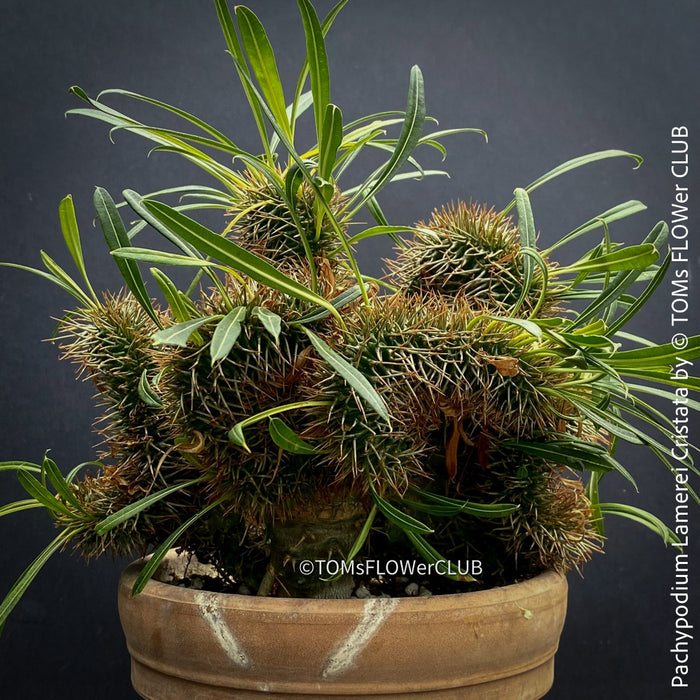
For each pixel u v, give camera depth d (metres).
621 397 0.90
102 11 1.46
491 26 1.51
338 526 0.86
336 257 0.94
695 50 1.50
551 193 1.50
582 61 1.51
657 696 1.47
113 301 0.89
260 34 0.77
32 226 1.45
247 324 0.76
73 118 1.46
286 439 0.76
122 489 0.89
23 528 1.44
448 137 1.50
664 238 0.83
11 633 1.43
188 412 0.78
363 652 0.79
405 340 0.78
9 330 1.45
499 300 0.88
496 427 0.84
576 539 0.89
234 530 0.92
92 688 1.45
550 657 0.88
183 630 0.81
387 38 1.49
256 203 0.86
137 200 0.78
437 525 0.93
